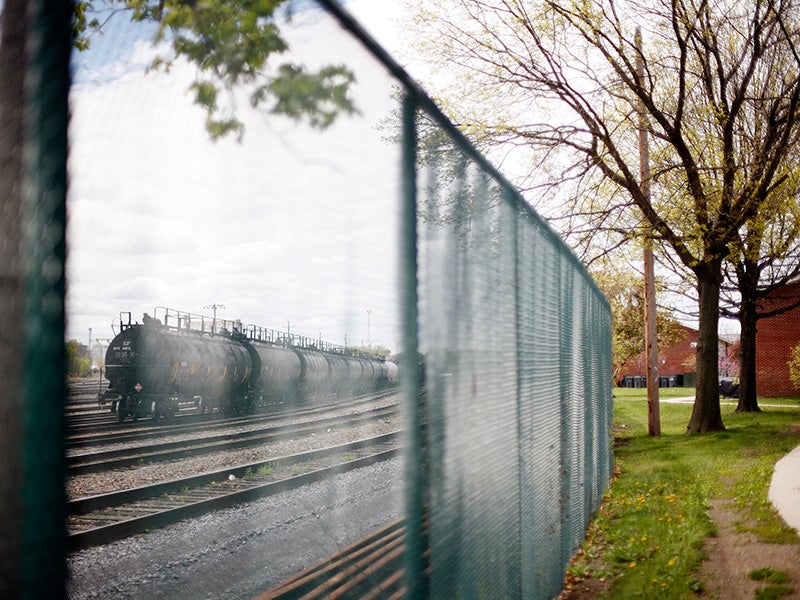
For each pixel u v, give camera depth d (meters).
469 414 3.19
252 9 1.65
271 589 1.95
